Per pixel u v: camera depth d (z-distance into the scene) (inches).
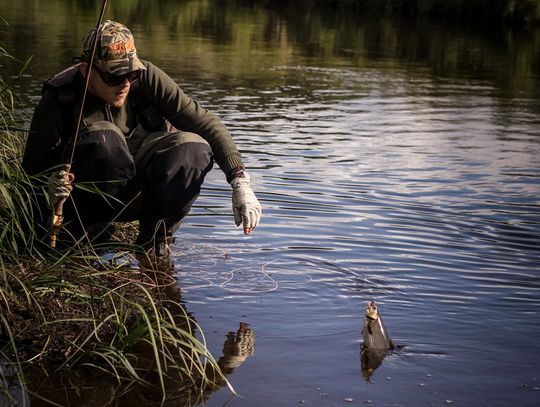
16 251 131.3
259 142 286.8
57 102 147.4
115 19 755.4
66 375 109.8
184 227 179.0
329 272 154.5
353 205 204.4
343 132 317.1
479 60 620.4
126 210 157.3
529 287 150.2
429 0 1031.0
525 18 948.6
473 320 133.2
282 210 195.9
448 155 280.5
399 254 166.7
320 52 612.7
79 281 131.9
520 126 355.9
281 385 108.3
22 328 121.6
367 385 108.7
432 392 107.0
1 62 418.6
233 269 153.9
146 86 154.6
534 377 112.3
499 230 187.8
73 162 149.7
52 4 864.9
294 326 128.6
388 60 592.1
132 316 128.6
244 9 1001.5
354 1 1111.0
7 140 169.6
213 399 103.9
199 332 125.2
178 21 789.2
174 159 151.8
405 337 125.3
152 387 107.0
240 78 456.8
